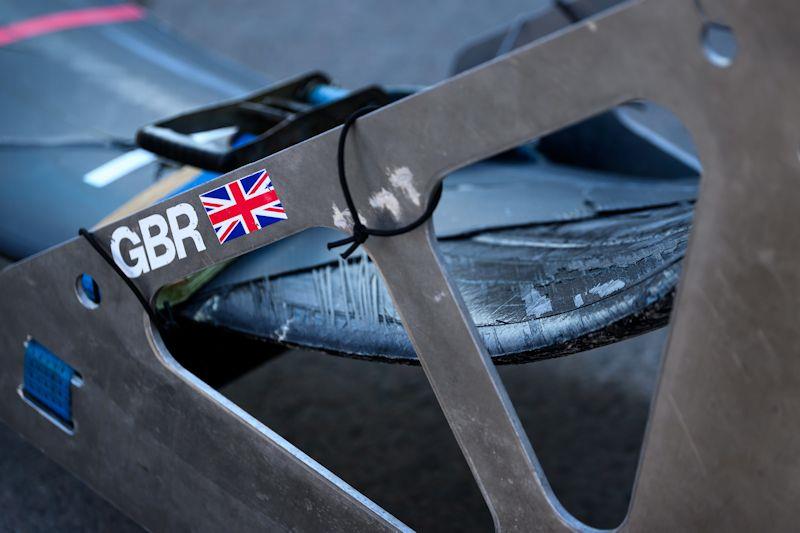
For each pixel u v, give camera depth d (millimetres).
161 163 1504
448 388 846
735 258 671
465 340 812
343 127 786
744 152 640
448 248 1217
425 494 1464
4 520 1375
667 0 630
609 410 1676
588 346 880
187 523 1121
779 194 639
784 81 610
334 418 1650
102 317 1065
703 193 666
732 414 717
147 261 984
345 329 1062
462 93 725
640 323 828
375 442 1588
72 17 1946
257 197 869
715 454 736
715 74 630
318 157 815
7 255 1379
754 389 701
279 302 1131
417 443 1583
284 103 1454
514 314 937
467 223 1280
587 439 1600
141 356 1055
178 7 3355
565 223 1245
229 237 909
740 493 739
